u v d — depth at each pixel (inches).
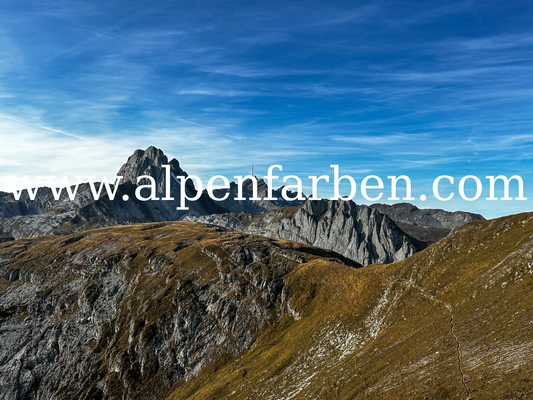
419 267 3976.4
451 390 2170.3
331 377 3206.2
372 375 2888.8
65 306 7716.5
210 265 6988.2
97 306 7234.3
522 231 3272.6
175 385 5196.9
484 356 2258.9
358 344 3592.5
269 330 5108.3
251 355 4803.2
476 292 2999.5
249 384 4062.5
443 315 3051.2
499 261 3107.8
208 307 6043.3
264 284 5753.0
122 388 5447.8
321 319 4451.3
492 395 1913.1
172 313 6156.5
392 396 2479.1
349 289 4633.4
